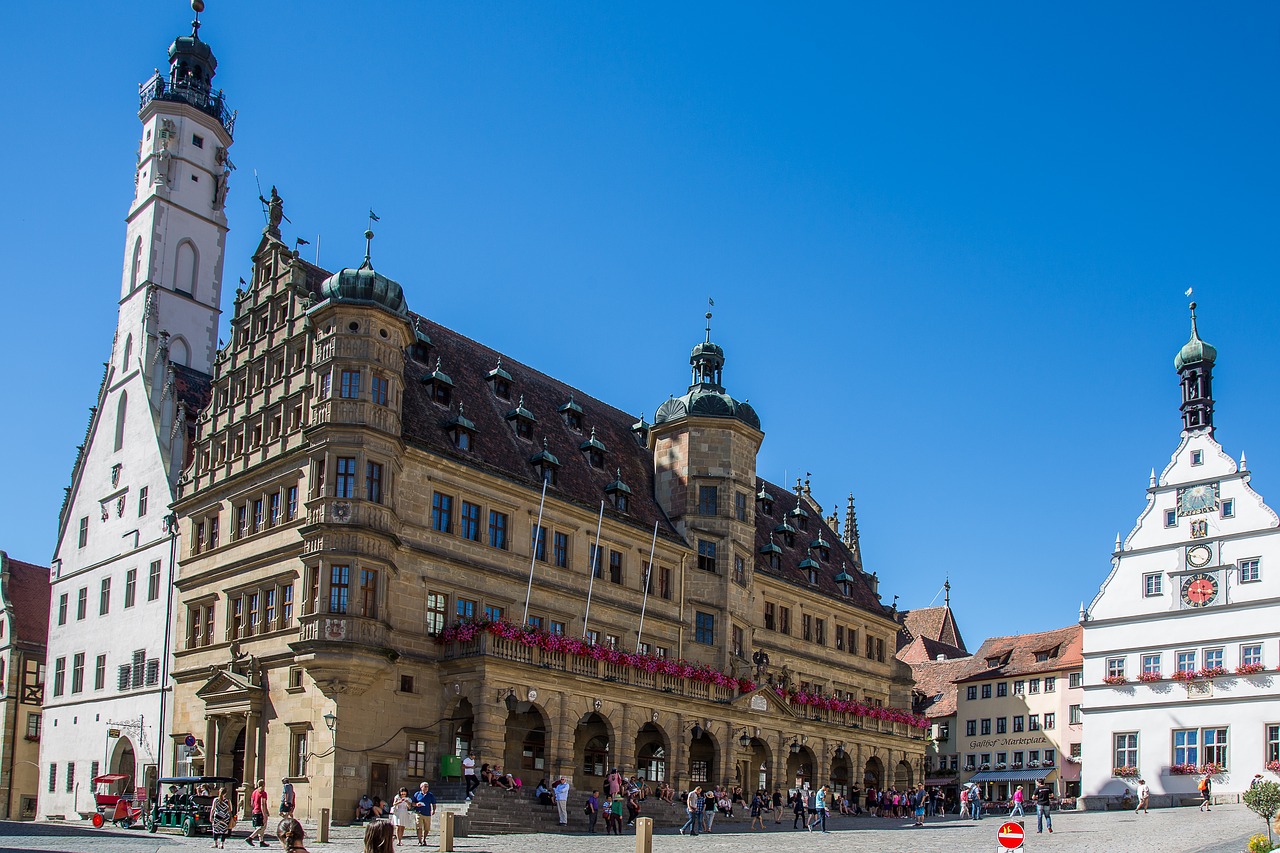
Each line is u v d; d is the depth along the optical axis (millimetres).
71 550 75250
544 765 57438
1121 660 82188
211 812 45750
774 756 69250
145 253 76250
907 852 38000
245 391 60906
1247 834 43531
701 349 74562
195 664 59000
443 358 64188
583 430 71188
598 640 63125
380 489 52938
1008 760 96812
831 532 91875
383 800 51000
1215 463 80812
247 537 57281
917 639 119438
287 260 60531
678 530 70688
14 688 80812
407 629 53688
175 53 81625
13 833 46156
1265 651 75625
